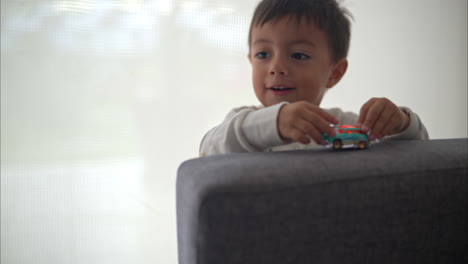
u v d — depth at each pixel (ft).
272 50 2.82
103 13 3.69
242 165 1.30
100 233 3.88
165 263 4.06
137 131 3.90
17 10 3.46
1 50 3.45
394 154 1.49
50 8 3.54
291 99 2.79
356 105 4.86
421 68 5.07
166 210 4.04
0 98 3.49
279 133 1.80
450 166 1.45
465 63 5.23
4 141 3.54
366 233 1.34
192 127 4.06
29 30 3.51
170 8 3.87
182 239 1.46
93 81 3.72
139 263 4.00
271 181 1.22
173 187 4.04
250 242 1.20
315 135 1.69
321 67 2.90
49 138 3.66
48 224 3.72
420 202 1.40
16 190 3.61
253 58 2.94
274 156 1.47
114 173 3.87
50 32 3.56
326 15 2.94
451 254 1.48
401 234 1.39
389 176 1.36
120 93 3.81
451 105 5.29
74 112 3.70
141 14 3.79
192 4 3.93
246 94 4.18
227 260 1.19
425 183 1.40
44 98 3.60
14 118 3.55
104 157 3.83
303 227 1.25
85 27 3.65
